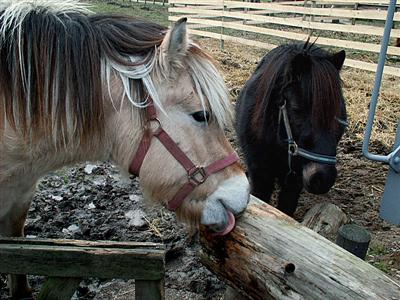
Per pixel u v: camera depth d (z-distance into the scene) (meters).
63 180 4.07
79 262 1.69
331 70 2.83
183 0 12.96
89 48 1.78
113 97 1.84
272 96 3.03
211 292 2.79
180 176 1.85
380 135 5.43
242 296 2.26
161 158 1.84
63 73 1.75
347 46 8.76
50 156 1.97
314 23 9.47
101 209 3.64
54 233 3.28
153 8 17.36
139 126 1.83
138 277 1.71
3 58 1.76
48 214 3.50
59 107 1.77
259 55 9.91
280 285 1.87
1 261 1.70
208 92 1.80
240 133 3.39
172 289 2.80
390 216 2.88
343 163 4.74
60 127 1.81
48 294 1.76
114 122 1.87
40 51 1.74
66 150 1.92
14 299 2.63
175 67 1.77
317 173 2.81
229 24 11.03
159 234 3.30
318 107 2.76
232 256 2.06
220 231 1.95
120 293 2.76
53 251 1.68
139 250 1.70
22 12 1.78
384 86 7.37
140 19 1.99
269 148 3.14
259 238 1.99
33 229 3.30
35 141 1.87
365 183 4.31
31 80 1.75
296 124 2.87
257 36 12.24
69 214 3.53
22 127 1.81
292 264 1.85
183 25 1.70
